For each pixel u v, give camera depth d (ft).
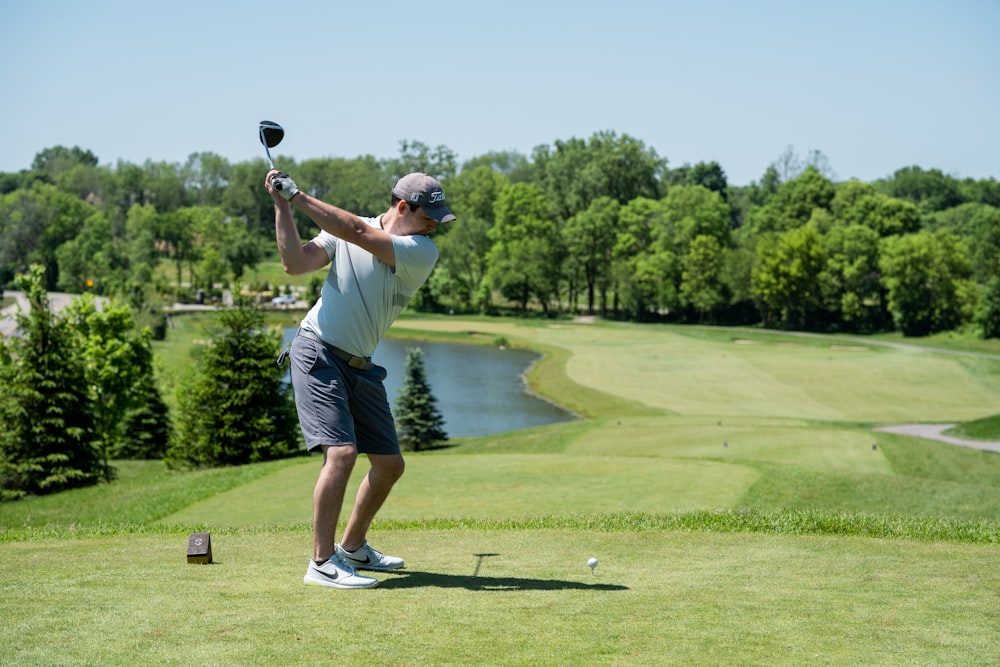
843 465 85.51
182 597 15.78
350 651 12.65
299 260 16.93
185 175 650.02
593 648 13.08
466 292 393.91
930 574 20.94
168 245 572.51
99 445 97.81
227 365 107.86
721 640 13.74
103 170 624.59
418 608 15.39
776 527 32.91
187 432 109.70
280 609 15.03
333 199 521.24
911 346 280.31
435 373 231.50
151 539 28.53
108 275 433.89
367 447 18.85
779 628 14.66
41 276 95.35
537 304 420.36
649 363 231.71
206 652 12.42
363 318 17.47
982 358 230.68
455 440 139.03
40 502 62.08
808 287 326.03
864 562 22.95
